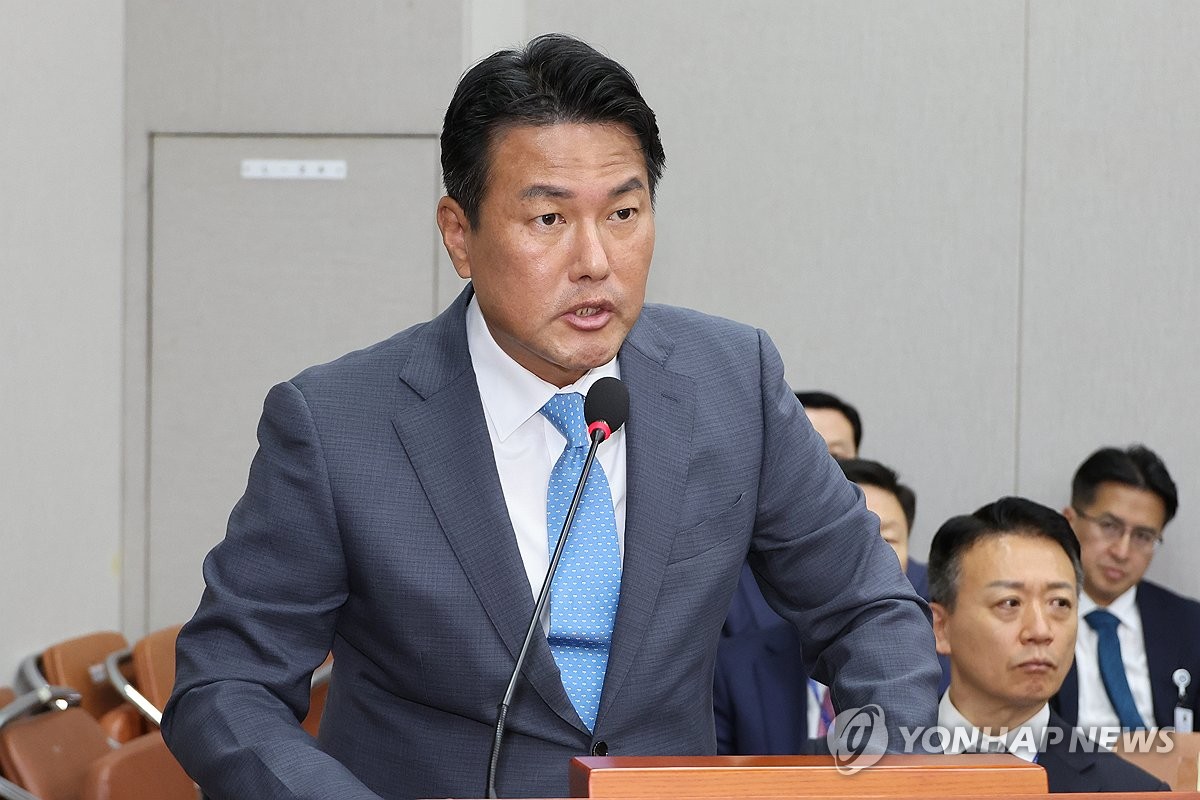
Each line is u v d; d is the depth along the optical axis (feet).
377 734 12.79
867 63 36.04
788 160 36.29
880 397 36.11
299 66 34.73
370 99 34.55
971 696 20.47
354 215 34.60
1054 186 35.47
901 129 35.99
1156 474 30.27
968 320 35.81
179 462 34.83
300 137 34.81
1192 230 35.01
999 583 20.03
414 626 12.29
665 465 12.72
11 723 23.39
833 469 13.70
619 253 11.52
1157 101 35.14
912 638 12.56
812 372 36.29
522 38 37.14
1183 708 30.01
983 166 35.70
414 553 12.34
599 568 12.51
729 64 36.47
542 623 12.30
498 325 11.97
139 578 34.81
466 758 12.36
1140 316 35.24
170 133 34.99
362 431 12.67
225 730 11.53
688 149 36.60
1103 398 35.35
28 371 30.09
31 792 22.43
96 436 33.42
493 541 12.36
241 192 34.86
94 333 33.40
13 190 29.66
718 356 13.62
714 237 36.58
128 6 35.06
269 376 34.76
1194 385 35.04
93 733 25.08
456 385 12.89
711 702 13.32
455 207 12.25
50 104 31.35
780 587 13.58
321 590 12.52
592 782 8.96
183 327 34.88
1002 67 35.63
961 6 35.76
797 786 9.14
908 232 35.96
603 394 12.11
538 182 11.32
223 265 34.88
